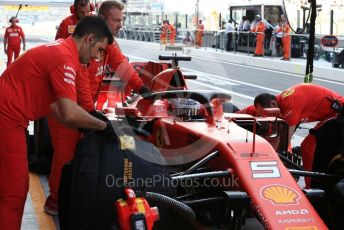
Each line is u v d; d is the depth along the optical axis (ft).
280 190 11.18
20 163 11.28
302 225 10.43
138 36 128.47
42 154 19.30
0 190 11.34
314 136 15.37
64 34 17.06
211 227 14.05
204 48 98.32
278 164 11.85
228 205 11.07
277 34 76.02
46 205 15.30
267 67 71.97
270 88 49.29
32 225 14.44
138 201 10.02
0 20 172.65
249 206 11.11
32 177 18.90
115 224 10.76
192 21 132.26
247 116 14.94
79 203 10.96
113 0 16.47
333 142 13.97
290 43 71.56
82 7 16.62
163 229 13.71
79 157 11.07
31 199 16.52
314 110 16.42
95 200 10.98
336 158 13.70
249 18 84.02
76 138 14.76
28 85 11.12
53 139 14.78
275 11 80.69
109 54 16.08
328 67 62.39
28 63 11.13
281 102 16.46
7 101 11.11
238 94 44.06
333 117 15.23
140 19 136.05
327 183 13.52
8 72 11.32
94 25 11.44
